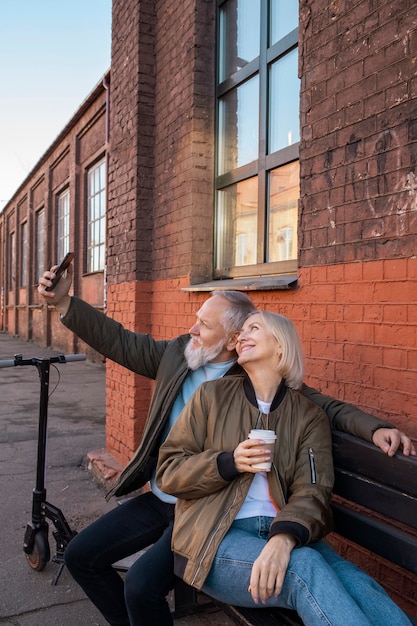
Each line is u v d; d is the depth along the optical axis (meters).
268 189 3.81
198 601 2.80
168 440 2.14
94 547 2.30
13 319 26.02
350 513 2.10
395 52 2.35
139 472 2.47
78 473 5.11
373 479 1.99
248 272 3.89
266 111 3.83
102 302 12.98
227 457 1.89
